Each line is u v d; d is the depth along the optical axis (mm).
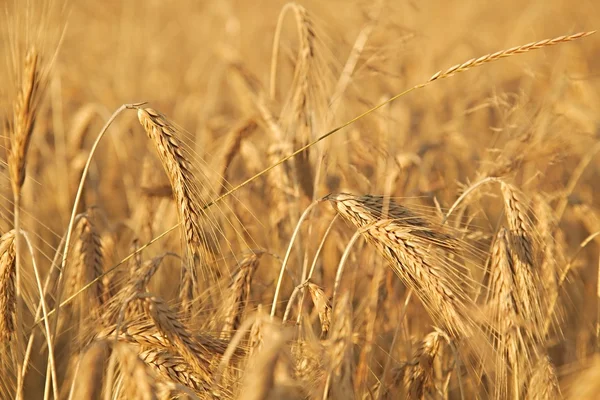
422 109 7926
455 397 4812
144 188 5219
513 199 3963
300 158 4984
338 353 2975
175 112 9180
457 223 4504
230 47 9430
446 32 10961
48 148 7121
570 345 5230
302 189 5051
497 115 7207
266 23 11977
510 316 3738
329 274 4988
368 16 5680
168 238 5574
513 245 3865
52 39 3385
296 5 5188
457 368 3676
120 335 3354
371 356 3973
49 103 7793
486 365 3959
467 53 10086
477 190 4762
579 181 7000
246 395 2318
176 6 13977
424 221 3709
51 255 6266
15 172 3311
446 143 6340
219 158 5492
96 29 12703
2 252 3621
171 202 5562
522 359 3795
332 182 5414
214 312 4105
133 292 3729
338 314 3092
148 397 2559
